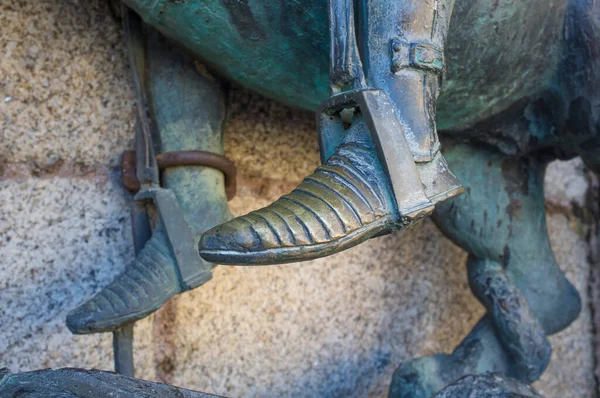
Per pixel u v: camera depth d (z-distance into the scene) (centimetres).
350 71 96
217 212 122
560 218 194
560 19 117
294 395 148
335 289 157
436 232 174
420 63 95
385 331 163
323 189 89
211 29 109
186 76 124
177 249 115
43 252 123
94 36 128
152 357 132
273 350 147
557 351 193
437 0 97
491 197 139
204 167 123
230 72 118
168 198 117
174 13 108
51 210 124
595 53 116
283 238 85
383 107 92
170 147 122
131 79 131
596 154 126
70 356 125
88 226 127
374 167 91
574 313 149
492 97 122
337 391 154
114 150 130
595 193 199
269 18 106
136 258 117
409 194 90
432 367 138
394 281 165
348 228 88
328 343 154
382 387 161
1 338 119
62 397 82
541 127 130
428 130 95
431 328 171
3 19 120
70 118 126
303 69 114
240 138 141
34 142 123
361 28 97
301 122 150
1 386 86
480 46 112
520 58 117
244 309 143
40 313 122
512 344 139
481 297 144
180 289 115
